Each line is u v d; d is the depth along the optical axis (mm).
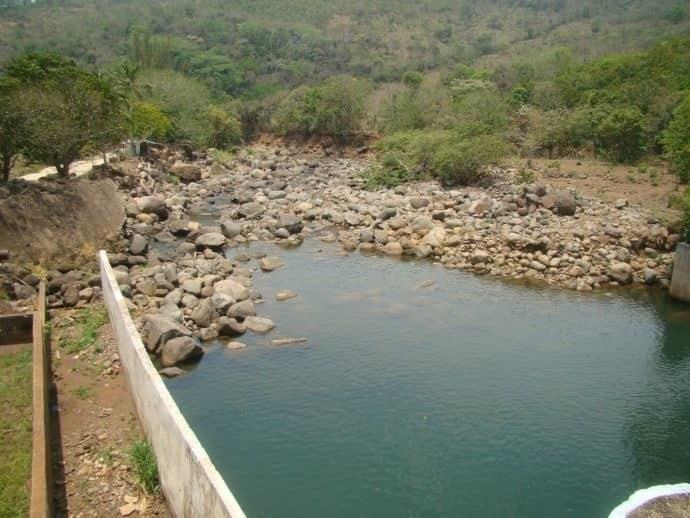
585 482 13656
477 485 13461
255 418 15656
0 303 18969
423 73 106562
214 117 65750
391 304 23516
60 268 22641
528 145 56406
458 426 15562
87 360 16547
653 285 26359
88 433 13203
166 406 10367
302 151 70188
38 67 36250
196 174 47000
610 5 170125
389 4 182000
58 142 32500
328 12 175125
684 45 68812
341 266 28094
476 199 36406
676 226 29344
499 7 193750
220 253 29500
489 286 25766
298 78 109562
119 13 167500
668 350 20188
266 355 19031
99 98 36844
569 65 81938
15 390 14484
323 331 20891
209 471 8625
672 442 15164
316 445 14648
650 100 53906
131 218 32625
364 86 79688
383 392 17031
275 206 37812
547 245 28578
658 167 48406
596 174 45469
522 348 20047
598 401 16938
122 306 15805
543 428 15586
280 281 25859
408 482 13484
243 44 133875
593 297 24891
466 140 44562
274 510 12539
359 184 45000
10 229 22875
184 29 147750
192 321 20719
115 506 11031
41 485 9797
